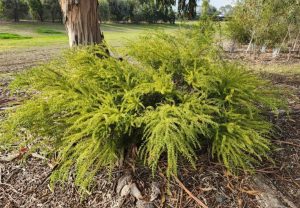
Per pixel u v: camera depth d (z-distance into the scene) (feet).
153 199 6.01
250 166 6.73
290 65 18.60
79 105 6.43
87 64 7.45
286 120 8.72
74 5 9.65
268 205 5.84
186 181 6.36
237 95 6.96
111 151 6.27
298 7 19.26
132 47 7.60
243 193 6.11
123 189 6.24
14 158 7.38
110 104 6.67
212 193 6.12
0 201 6.30
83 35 9.96
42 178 6.77
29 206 6.17
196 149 7.05
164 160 6.83
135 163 6.71
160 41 7.78
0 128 7.32
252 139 6.60
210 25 7.98
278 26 20.70
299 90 11.93
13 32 52.37
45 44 34.78
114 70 7.19
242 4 23.20
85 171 5.99
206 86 6.48
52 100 6.55
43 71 7.47
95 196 6.25
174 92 6.77
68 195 6.34
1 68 18.12
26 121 6.35
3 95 10.99
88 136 6.73
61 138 6.61
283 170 6.79
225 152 5.97
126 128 6.03
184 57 7.32
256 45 22.93
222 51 7.68
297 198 6.07
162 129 5.62
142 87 6.51
